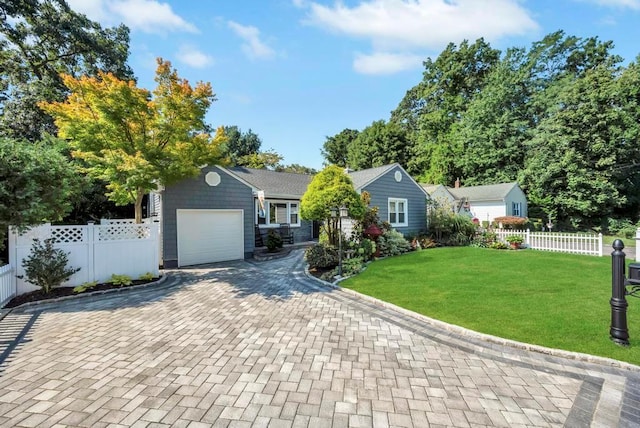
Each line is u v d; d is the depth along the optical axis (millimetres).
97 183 13805
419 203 16828
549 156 23172
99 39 16250
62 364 3564
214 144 9828
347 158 38344
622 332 3896
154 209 13406
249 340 4262
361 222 11359
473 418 2584
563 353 3734
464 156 29359
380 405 2770
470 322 4793
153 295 6820
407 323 4941
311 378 3240
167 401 2824
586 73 22797
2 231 5879
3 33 13719
